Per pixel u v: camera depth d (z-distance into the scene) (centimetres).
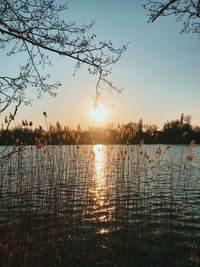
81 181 2022
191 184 2538
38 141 1098
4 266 713
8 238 848
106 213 1505
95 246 1139
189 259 1092
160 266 1030
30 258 862
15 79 744
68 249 1072
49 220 1195
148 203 1752
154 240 1232
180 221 1464
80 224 1298
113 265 1030
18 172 1373
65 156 1550
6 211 1268
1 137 530
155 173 3175
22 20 757
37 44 759
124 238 1203
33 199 1379
